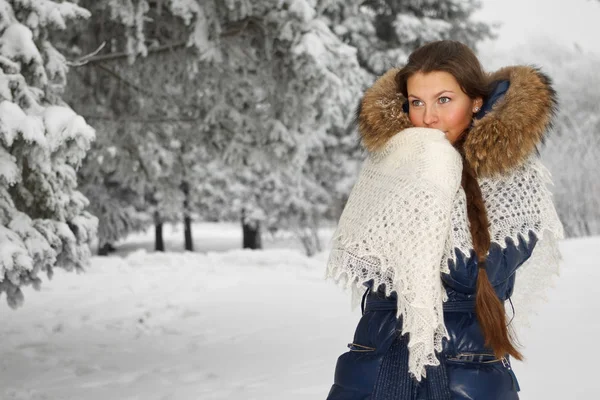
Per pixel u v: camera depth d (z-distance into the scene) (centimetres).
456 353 164
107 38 870
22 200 520
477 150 162
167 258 1267
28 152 470
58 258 530
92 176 1121
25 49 507
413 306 151
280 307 814
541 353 518
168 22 835
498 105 165
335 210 2408
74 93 934
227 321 748
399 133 172
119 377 534
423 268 152
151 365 573
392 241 155
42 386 511
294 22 758
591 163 2466
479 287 159
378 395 167
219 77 889
